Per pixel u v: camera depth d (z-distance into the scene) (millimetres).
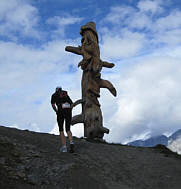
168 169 8562
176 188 7168
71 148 8625
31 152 8031
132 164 8914
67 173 6953
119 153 9953
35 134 10617
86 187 6582
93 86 15352
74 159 8039
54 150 8719
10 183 6129
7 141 8500
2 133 9438
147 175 8078
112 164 8578
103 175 7496
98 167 7980
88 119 14805
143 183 7539
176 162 9359
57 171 7027
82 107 15406
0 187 5844
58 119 8859
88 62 15531
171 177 7906
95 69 15148
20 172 6742
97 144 10977
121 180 7543
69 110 8938
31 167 7117
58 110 8867
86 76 15461
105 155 9352
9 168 6777
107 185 6930
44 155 7988
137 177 7906
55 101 8969
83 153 9016
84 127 14922
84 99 15188
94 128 14672
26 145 8625
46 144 9289
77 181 6715
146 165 8930
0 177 6242
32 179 6570
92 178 7039
